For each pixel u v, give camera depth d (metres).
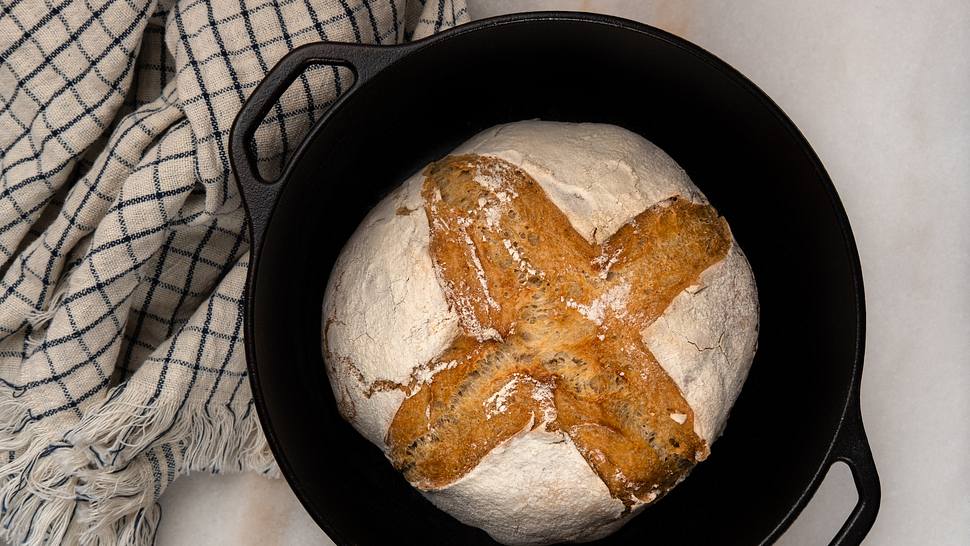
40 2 0.71
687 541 0.72
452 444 0.65
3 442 0.71
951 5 0.77
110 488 0.71
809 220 0.69
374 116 0.70
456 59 0.68
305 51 0.64
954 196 0.77
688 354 0.64
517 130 0.68
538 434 0.64
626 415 0.65
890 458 0.76
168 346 0.72
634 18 0.77
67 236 0.72
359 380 0.67
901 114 0.77
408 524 0.72
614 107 0.73
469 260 0.65
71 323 0.71
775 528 0.67
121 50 0.72
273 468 0.75
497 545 0.72
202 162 0.70
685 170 0.74
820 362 0.69
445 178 0.66
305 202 0.69
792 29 0.77
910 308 0.77
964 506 0.76
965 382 0.76
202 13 0.70
